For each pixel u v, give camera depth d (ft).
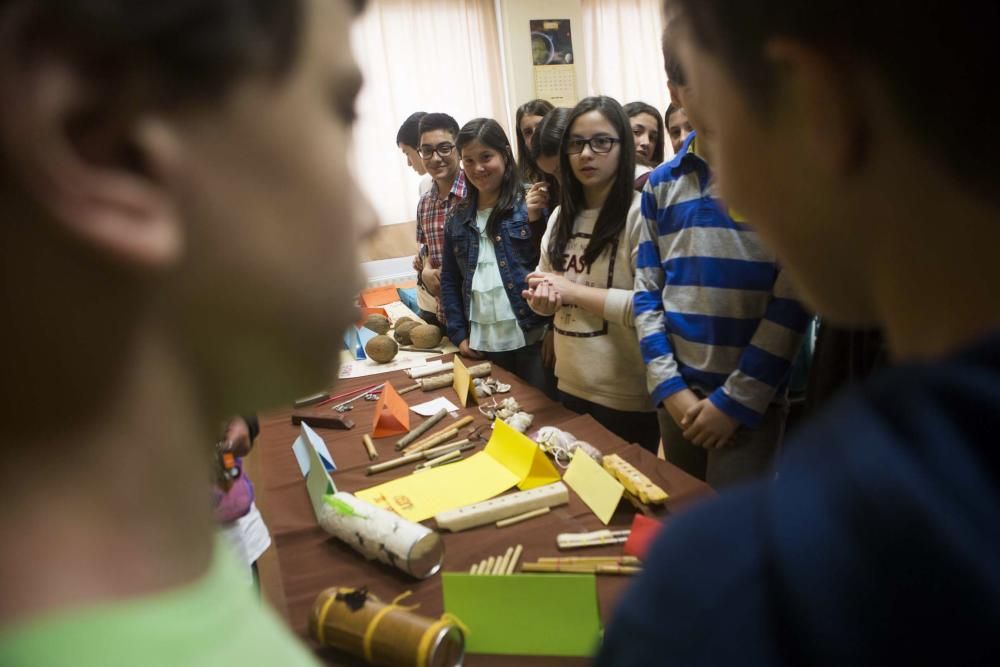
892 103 0.87
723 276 5.11
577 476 4.46
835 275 1.06
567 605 3.06
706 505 1.07
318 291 0.96
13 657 0.81
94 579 0.87
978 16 0.79
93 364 0.84
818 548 0.83
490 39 15.12
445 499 4.44
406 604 3.49
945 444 0.78
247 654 1.02
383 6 14.16
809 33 0.88
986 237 0.87
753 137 1.03
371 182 14.42
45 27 0.71
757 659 0.86
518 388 6.61
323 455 5.21
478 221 7.94
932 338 0.95
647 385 6.02
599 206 6.37
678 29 1.14
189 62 0.77
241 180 0.86
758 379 4.94
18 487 0.84
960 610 0.73
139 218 0.78
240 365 0.98
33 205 0.76
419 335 8.52
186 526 0.99
